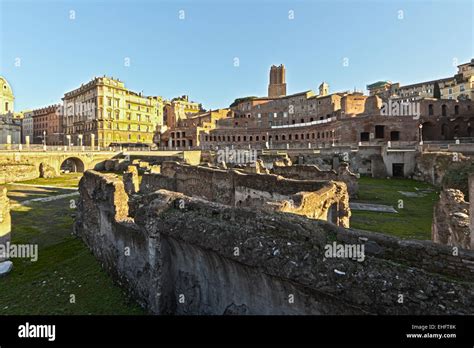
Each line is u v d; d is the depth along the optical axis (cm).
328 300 532
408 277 491
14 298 1011
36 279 1160
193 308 810
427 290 470
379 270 514
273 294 624
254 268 634
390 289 484
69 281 1138
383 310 471
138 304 946
